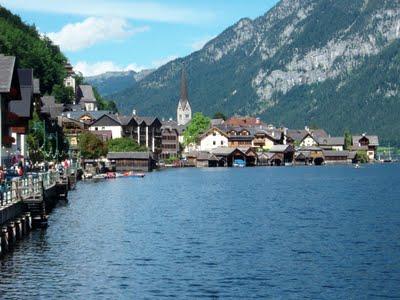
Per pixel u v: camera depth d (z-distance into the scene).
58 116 193.00
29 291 44.72
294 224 80.00
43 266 52.31
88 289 45.38
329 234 71.06
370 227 76.94
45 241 63.69
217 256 57.50
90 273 50.16
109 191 140.00
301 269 52.00
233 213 93.56
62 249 59.91
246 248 61.75
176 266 53.06
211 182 180.25
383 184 170.50
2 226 55.84
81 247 61.28
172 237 68.56
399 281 48.00
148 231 73.06
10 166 93.00
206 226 77.88
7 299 42.75
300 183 175.50
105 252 58.97
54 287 45.81
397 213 93.25
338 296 44.03
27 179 70.88
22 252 57.91
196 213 93.31
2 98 84.50
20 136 109.12
